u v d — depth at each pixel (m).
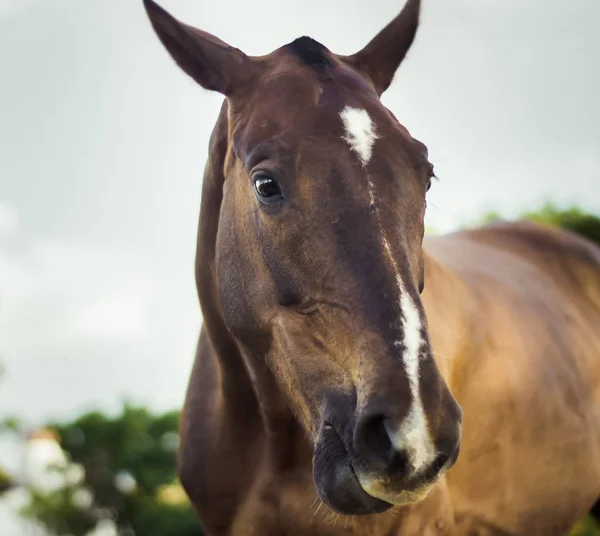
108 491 14.14
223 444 4.64
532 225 7.01
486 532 4.87
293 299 3.45
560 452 5.24
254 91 3.83
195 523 13.54
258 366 4.07
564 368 5.48
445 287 4.80
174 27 4.06
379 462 2.98
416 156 3.47
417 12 4.38
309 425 3.52
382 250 3.18
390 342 3.05
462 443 4.67
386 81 4.35
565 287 6.42
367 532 4.17
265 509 4.42
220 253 3.99
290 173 3.37
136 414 14.34
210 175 4.34
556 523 5.38
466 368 4.72
